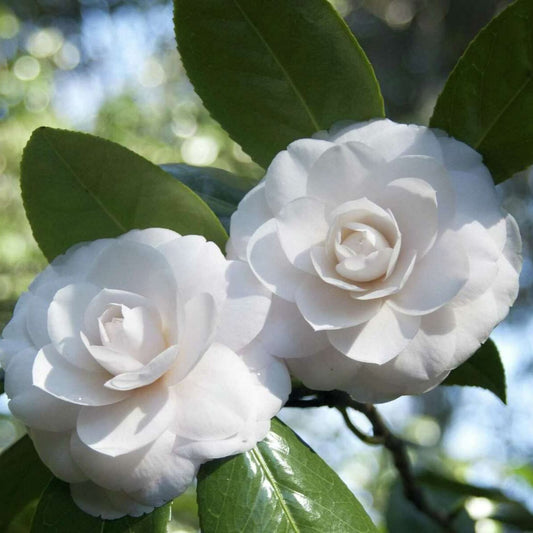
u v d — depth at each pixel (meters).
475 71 0.54
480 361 0.60
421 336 0.50
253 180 0.62
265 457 0.51
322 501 0.51
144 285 0.50
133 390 0.49
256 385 0.49
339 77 0.55
